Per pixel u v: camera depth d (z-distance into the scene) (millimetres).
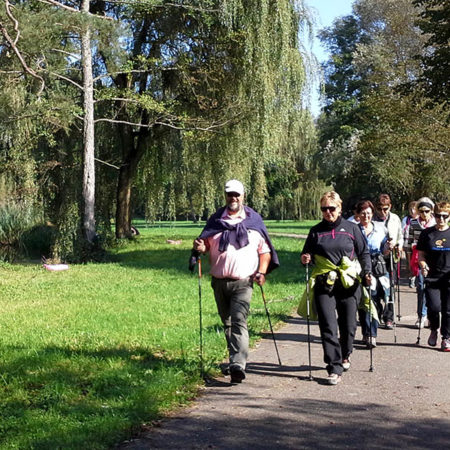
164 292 14336
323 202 7344
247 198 30781
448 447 5070
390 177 33250
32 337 9234
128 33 20000
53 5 18781
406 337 9703
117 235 32312
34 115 21766
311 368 7641
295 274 18016
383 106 28594
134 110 29188
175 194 34000
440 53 23094
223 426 5543
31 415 5664
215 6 25422
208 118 27391
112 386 6582
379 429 5480
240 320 6934
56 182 26781
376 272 9586
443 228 8938
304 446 5082
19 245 25250
